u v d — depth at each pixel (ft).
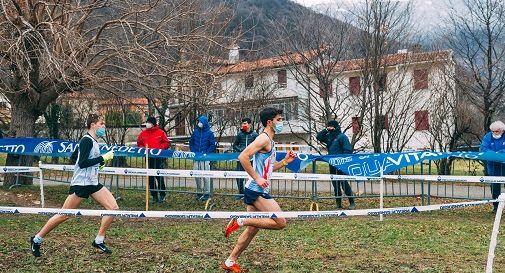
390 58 75.51
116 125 77.61
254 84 81.00
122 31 48.29
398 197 49.70
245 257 24.73
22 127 50.44
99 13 50.16
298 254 25.79
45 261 23.59
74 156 24.67
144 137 45.62
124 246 27.04
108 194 24.52
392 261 24.45
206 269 22.35
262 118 21.48
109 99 59.11
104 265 22.98
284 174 36.76
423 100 84.43
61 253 25.05
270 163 21.50
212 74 46.96
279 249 26.91
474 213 42.24
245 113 79.77
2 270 22.06
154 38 50.83
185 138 86.07
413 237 30.86
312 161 42.14
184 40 47.14
